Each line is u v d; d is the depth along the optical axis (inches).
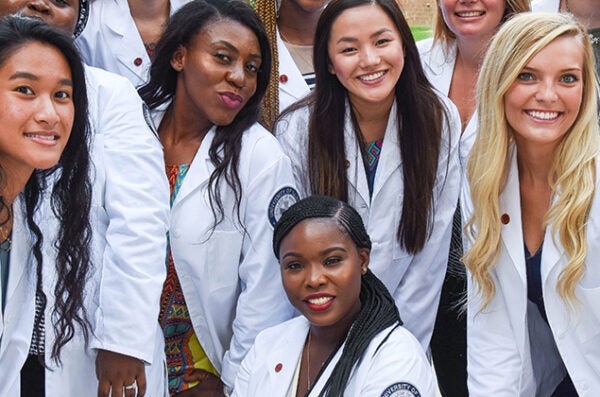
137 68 146.6
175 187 121.7
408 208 127.0
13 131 87.3
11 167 91.4
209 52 118.5
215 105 119.0
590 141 106.4
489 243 111.5
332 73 127.0
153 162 110.0
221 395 124.1
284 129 130.6
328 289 101.9
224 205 118.7
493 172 109.3
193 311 119.9
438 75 150.6
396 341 99.9
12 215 95.0
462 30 143.1
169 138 124.5
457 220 138.3
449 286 141.4
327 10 125.0
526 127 106.6
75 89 94.1
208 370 124.3
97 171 107.0
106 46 147.3
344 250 102.7
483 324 117.5
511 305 113.9
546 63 104.0
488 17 141.9
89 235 100.5
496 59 107.7
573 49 104.3
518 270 111.3
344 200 127.1
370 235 128.2
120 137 109.0
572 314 108.2
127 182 107.0
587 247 105.7
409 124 127.0
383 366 97.4
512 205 111.7
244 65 119.8
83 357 102.9
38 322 98.9
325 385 98.7
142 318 102.5
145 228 105.3
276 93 147.0
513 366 115.8
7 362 96.4
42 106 88.0
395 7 124.2
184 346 123.3
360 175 127.9
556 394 122.3
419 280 131.3
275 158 119.8
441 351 142.9
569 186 105.7
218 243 118.5
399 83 127.0
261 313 118.0
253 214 118.4
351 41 122.4
